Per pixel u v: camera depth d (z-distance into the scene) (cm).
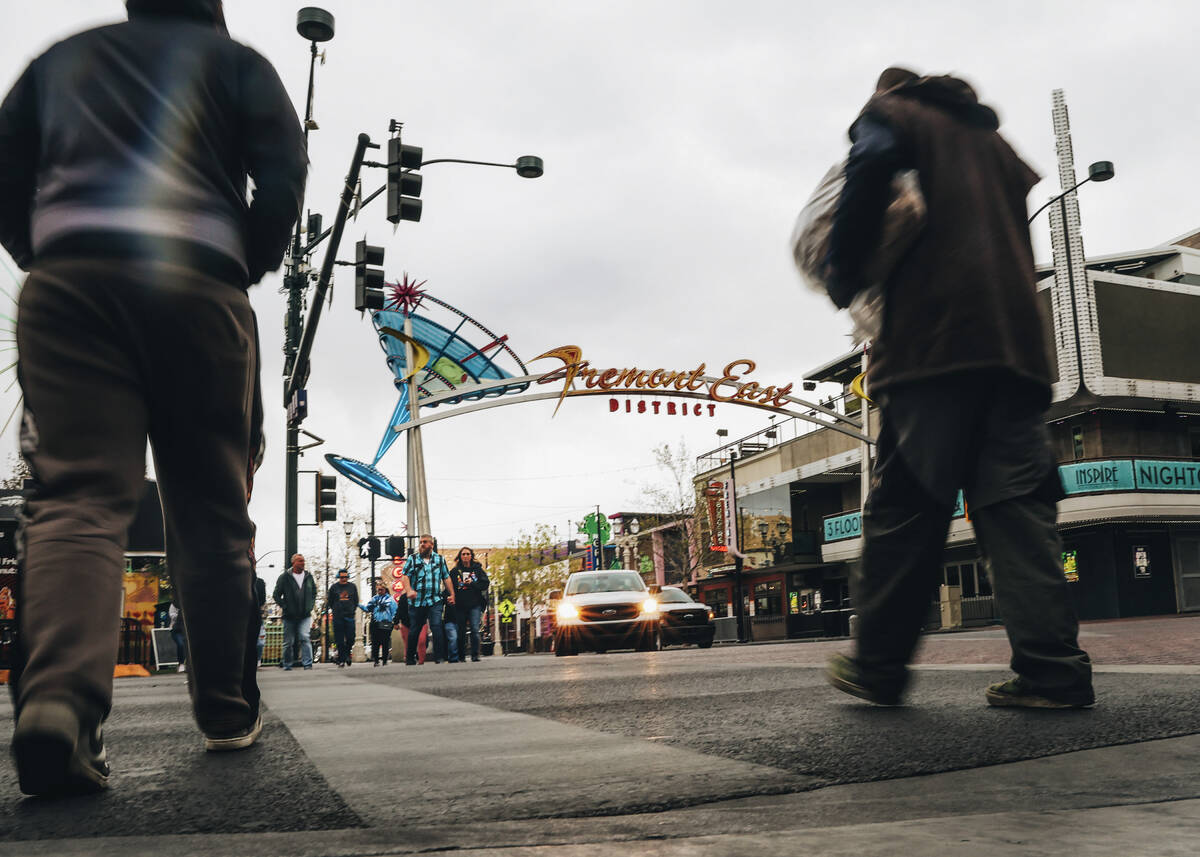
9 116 211
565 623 1786
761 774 177
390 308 2969
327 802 164
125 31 213
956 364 265
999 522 274
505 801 159
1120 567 2694
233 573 231
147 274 198
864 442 2723
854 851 113
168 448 218
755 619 3778
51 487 185
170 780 195
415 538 2311
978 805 144
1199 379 2820
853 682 290
